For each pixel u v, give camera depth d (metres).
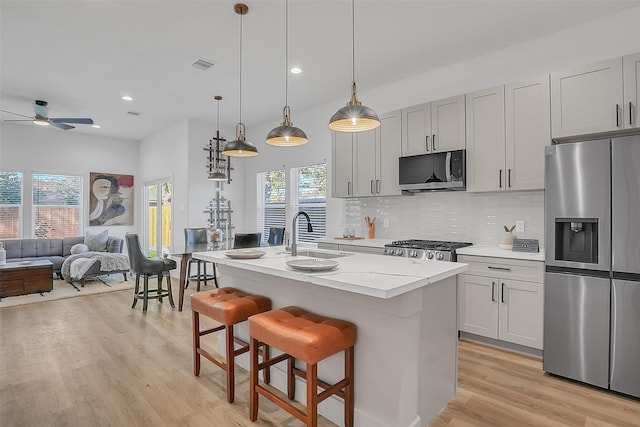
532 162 3.05
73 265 5.57
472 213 3.76
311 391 1.70
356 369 1.96
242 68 3.91
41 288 4.97
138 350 3.06
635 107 2.54
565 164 2.48
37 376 2.57
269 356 2.45
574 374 2.46
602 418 2.05
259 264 2.21
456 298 2.27
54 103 5.08
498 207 3.58
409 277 1.80
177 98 4.91
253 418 2.03
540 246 3.31
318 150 5.25
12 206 6.38
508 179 3.18
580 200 2.41
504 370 2.66
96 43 3.31
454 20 2.97
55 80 4.22
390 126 4.05
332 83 4.36
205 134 6.15
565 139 2.95
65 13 2.81
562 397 2.28
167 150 6.57
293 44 3.36
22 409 2.14
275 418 2.06
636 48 2.82
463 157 3.43
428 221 4.10
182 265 4.35
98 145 7.23
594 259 2.38
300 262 2.19
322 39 3.27
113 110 5.45
